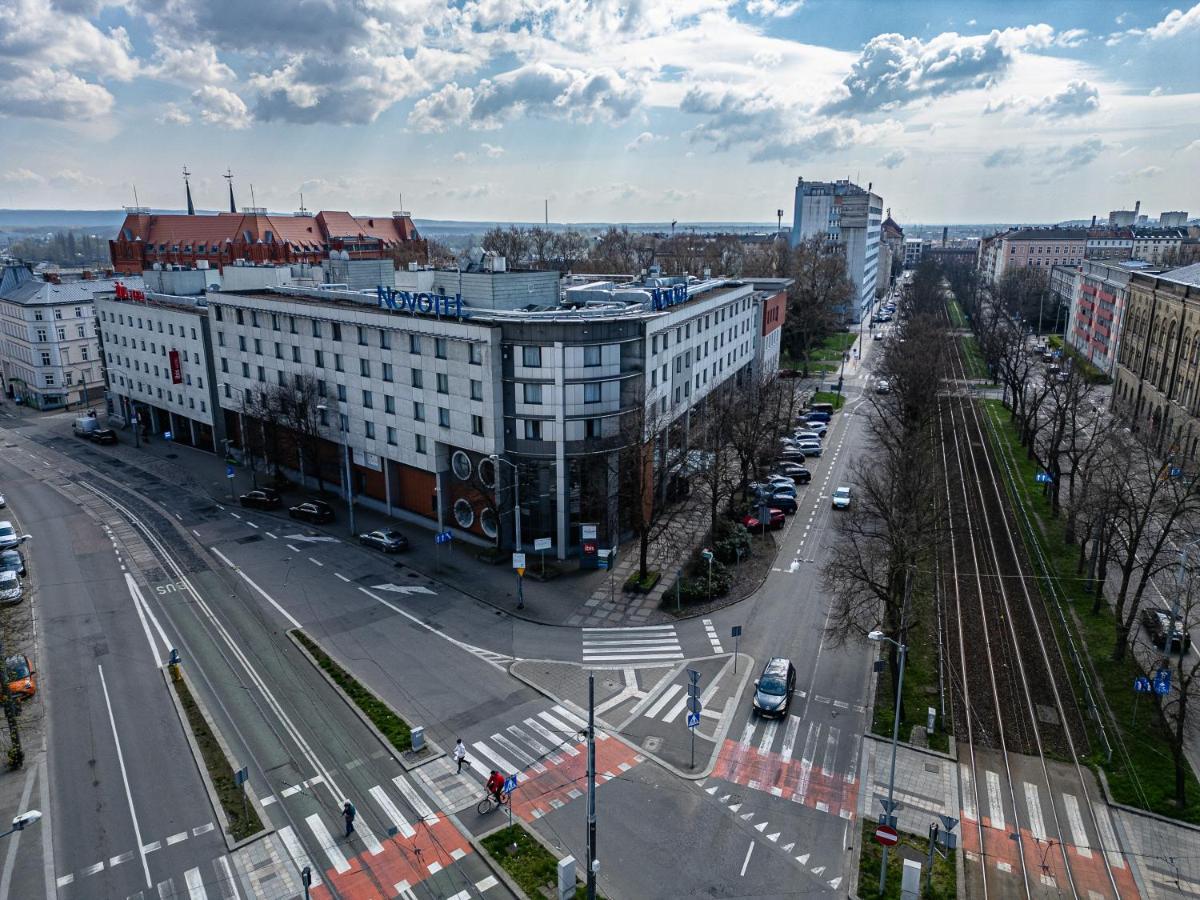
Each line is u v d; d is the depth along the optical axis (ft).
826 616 169.48
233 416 295.07
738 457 241.55
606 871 99.60
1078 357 470.39
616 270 608.19
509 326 186.80
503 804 111.96
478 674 147.64
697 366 261.24
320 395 241.55
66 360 396.37
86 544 213.05
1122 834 106.52
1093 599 175.83
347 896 96.12
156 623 167.73
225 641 160.04
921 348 329.31
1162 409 300.20
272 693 141.08
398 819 109.40
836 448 306.14
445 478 212.84
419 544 210.18
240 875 99.55
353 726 131.23
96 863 101.60
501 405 192.65
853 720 132.98
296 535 217.97
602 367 190.90
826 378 441.68
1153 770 118.73
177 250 605.73
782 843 104.94
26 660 147.43
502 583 186.29
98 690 142.20
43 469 286.66
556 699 139.23
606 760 122.52
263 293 279.90
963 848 103.76
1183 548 161.79
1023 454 294.46
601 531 199.11
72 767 120.88
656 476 211.82
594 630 164.45
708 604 175.32
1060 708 135.13
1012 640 157.79
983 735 128.16
